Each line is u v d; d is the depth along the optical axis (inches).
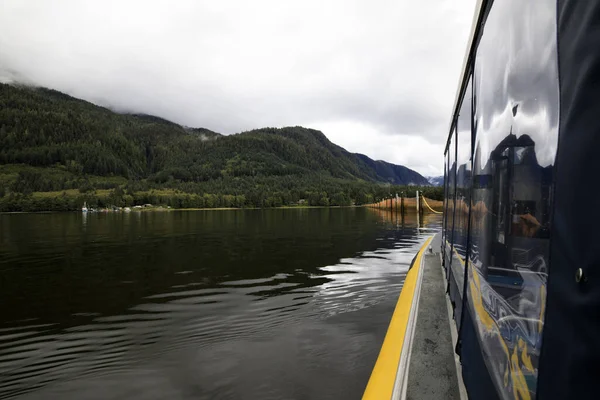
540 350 39.9
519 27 55.4
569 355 32.5
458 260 148.1
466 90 128.0
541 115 45.1
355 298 386.6
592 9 30.0
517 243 55.3
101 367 244.5
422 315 156.9
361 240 943.7
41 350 274.8
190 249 842.2
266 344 271.1
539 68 45.8
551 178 40.6
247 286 454.6
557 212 36.4
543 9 44.8
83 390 217.6
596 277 28.4
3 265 668.7
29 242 1061.1
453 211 192.7
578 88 32.3
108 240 1086.4
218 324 317.4
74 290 463.5
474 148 100.7
